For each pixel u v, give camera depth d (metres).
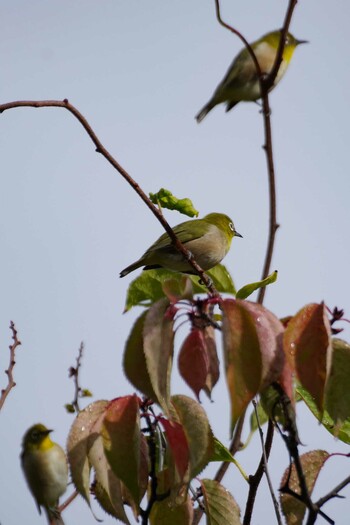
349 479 5.91
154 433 6.23
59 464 10.48
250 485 7.23
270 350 5.36
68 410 10.10
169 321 5.73
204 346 5.85
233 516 7.21
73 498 9.44
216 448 7.57
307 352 5.42
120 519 5.92
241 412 5.10
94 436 6.00
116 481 5.98
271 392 5.77
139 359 5.97
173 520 6.98
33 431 10.59
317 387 5.39
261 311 5.52
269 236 8.20
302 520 6.61
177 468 5.90
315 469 6.78
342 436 7.31
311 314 5.51
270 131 7.94
